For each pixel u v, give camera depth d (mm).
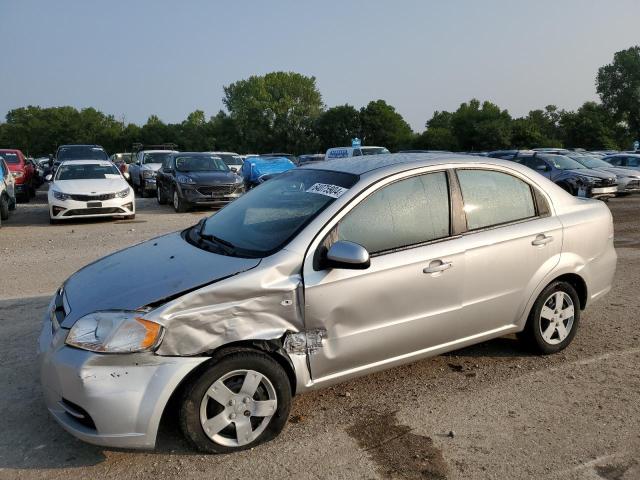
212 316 3043
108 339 2893
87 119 97750
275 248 3381
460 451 3205
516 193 4289
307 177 4160
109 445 2895
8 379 4141
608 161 22344
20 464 3094
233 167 22688
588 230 4555
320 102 94375
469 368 4340
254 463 3092
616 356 4562
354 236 3518
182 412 3035
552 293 4434
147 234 11258
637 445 3246
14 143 104500
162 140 93125
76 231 11852
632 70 82938
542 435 3365
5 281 7184
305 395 3898
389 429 3449
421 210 3801
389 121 84438
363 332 3512
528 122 74938
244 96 101438
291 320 3268
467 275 3885
